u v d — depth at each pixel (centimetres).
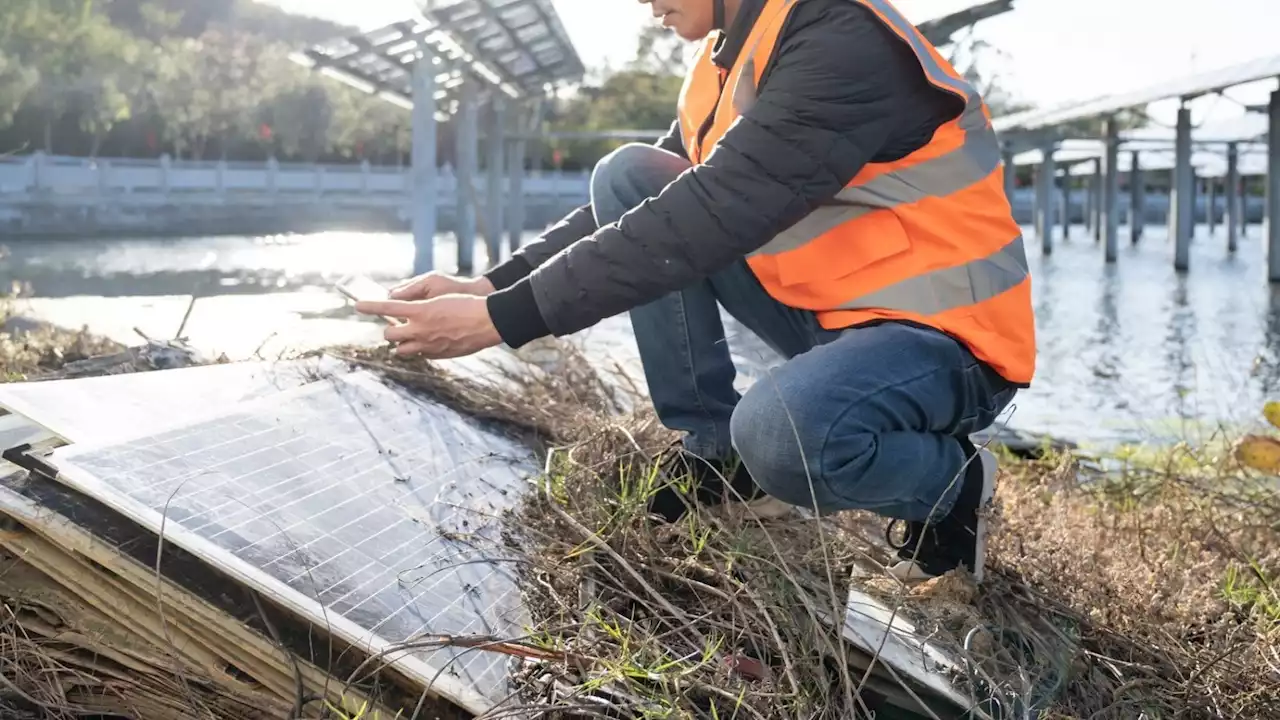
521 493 192
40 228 1616
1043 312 895
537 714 129
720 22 169
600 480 186
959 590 173
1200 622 178
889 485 159
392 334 157
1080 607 176
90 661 144
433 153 995
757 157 148
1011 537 196
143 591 140
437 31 912
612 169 193
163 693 140
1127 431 422
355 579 144
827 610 156
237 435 174
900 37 150
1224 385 551
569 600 156
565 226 201
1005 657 157
